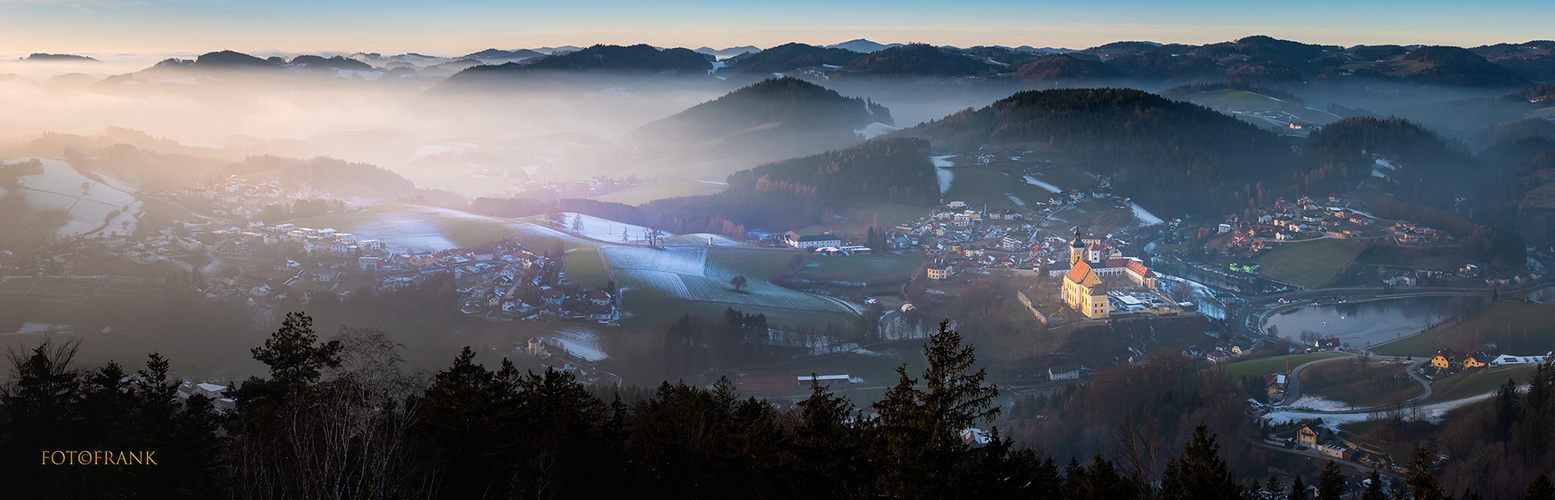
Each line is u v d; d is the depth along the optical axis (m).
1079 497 81.44
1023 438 176.38
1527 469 146.62
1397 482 154.00
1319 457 170.62
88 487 86.88
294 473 73.56
